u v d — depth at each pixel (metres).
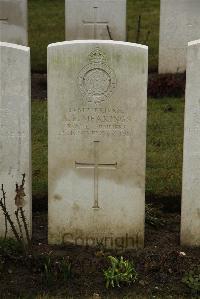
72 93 3.04
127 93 3.04
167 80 5.19
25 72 3.01
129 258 3.10
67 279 2.97
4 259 3.05
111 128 3.08
